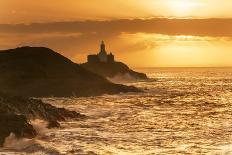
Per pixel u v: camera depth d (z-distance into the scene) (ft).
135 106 500.74
